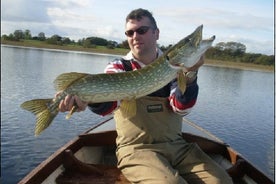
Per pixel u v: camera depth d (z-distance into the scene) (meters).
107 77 1.06
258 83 10.47
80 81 1.04
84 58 16.94
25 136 3.58
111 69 1.28
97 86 1.05
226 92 7.85
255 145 3.73
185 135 1.60
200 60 1.10
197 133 1.73
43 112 1.03
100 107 1.16
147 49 1.28
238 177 1.40
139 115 1.24
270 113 5.60
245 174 1.40
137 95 1.10
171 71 1.10
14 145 3.30
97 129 1.71
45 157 3.07
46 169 1.24
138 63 1.29
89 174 1.33
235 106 6.05
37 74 8.86
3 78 7.61
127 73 1.08
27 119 4.20
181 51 1.08
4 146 3.27
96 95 1.06
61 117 4.36
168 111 1.26
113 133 1.57
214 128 4.36
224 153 1.60
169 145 1.25
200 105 5.87
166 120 1.26
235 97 7.20
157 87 1.11
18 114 4.41
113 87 1.07
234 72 13.94
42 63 12.26
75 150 1.51
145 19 1.26
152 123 1.24
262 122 4.83
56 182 1.26
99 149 1.62
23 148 3.25
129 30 1.27
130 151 1.23
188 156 1.25
